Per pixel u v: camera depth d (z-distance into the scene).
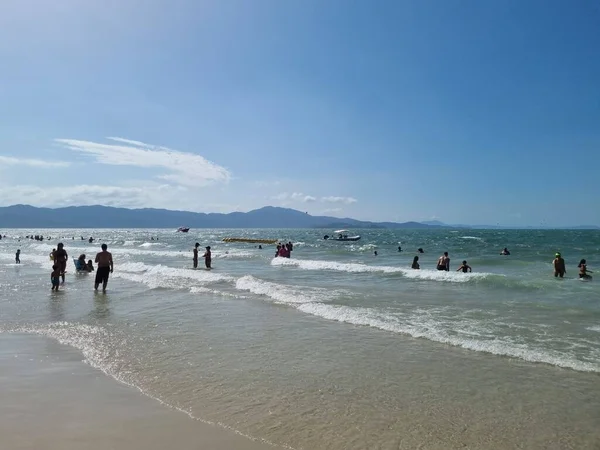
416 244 66.62
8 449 3.93
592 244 62.28
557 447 4.05
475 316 10.26
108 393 5.41
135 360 6.81
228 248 55.88
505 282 16.31
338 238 77.38
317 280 18.38
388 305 11.84
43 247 55.41
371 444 4.11
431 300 12.71
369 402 5.12
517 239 86.75
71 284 16.59
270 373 6.18
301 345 7.71
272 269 24.28
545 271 24.12
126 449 3.96
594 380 5.86
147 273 21.73
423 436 4.26
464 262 20.89
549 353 7.08
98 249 51.06
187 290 14.80
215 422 4.58
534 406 5.00
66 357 6.97
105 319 9.95
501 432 4.35
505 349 7.29
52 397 5.26
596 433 4.32
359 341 7.99
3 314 10.55
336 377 6.01
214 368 6.41
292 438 4.22
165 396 5.31
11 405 5.01
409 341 8.00
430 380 5.88
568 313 10.62
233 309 11.23
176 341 7.99
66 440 4.13
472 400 5.18
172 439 4.18
